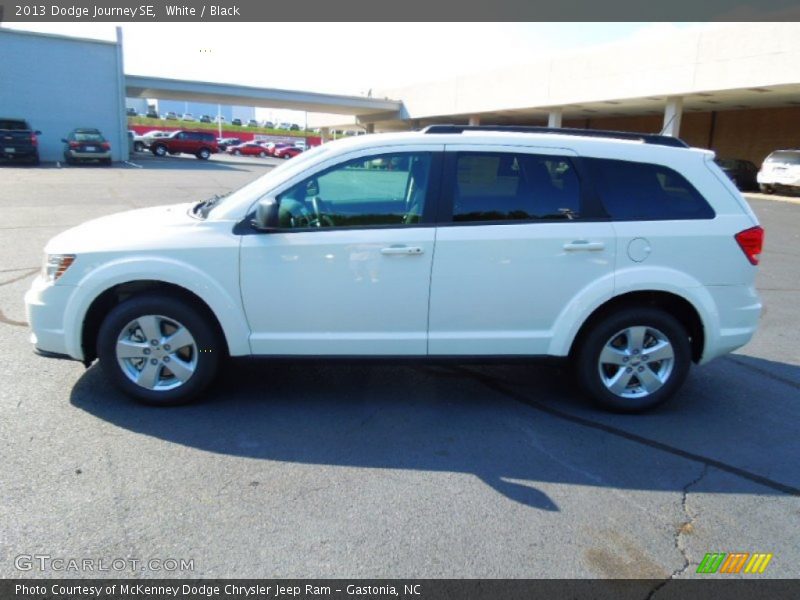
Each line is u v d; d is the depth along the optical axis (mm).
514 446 3607
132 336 3859
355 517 2846
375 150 3807
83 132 27094
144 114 96062
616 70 27453
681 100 25688
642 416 4098
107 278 3703
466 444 3613
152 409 3900
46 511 2773
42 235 9508
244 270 3721
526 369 4926
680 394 4500
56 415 3740
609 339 3992
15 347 4848
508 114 40531
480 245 3762
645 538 2775
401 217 3793
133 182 19375
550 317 3906
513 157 3861
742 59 21875
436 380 4617
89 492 2938
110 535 2635
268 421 3809
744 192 24688
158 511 2816
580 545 2707
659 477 3309
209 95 45312
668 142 4109
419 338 3881
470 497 3053
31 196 14453
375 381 4555
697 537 2799
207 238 3723
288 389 4336
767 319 6582
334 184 3797
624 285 3859
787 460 3543
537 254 3799
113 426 3637
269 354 3869
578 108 33906
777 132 29531
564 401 4309
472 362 3973
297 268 3732
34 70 28297
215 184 19875
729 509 3027
